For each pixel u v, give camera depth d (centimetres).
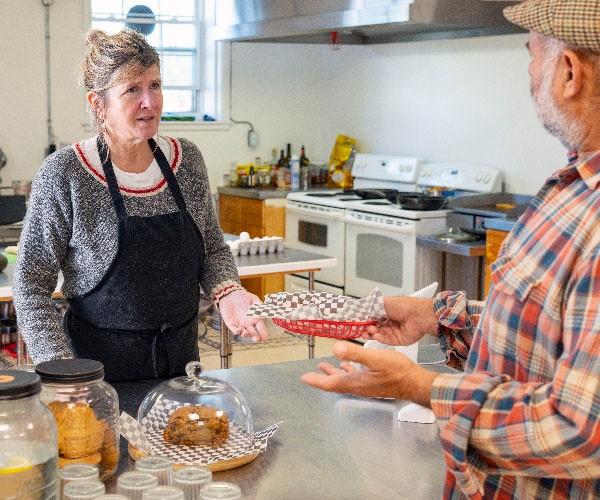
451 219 518
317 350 540
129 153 232
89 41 227
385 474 170
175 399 182
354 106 676
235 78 680
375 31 619
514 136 550
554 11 123
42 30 612
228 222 660
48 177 226
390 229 535
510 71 547
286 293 188
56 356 217
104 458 163
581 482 128
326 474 170
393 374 129
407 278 529
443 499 141
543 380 127
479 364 137
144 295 233
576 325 117
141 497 145
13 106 609
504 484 135
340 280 585
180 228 236
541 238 129
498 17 500
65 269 236
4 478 135
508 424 119
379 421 200
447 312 166
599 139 128
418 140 622
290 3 546
